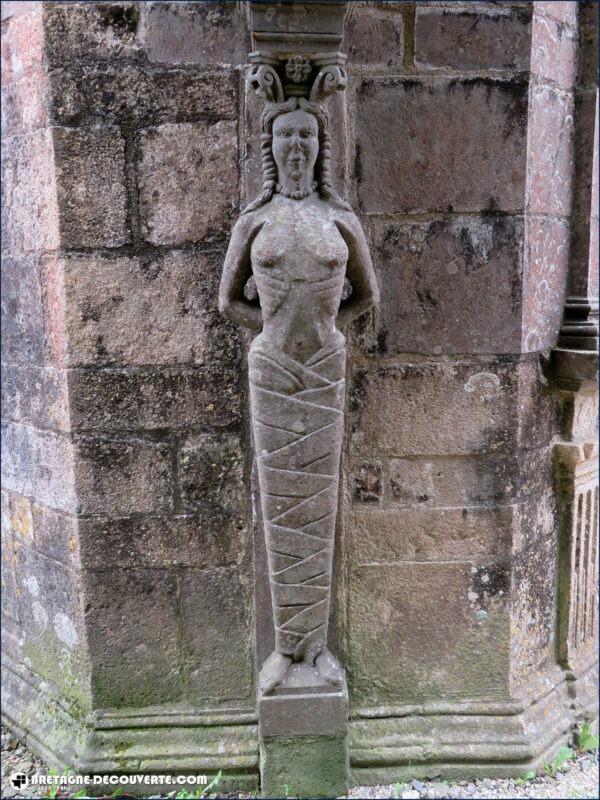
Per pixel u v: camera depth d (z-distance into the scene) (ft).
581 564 8.72
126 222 7.08
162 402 7.35
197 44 6.84
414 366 7.37
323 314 6.32
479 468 7.59
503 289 7.29
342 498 7.43
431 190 7.10
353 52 6.84
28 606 8.66
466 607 7.76
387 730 7.64
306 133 6.13
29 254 7.66
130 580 7.59
